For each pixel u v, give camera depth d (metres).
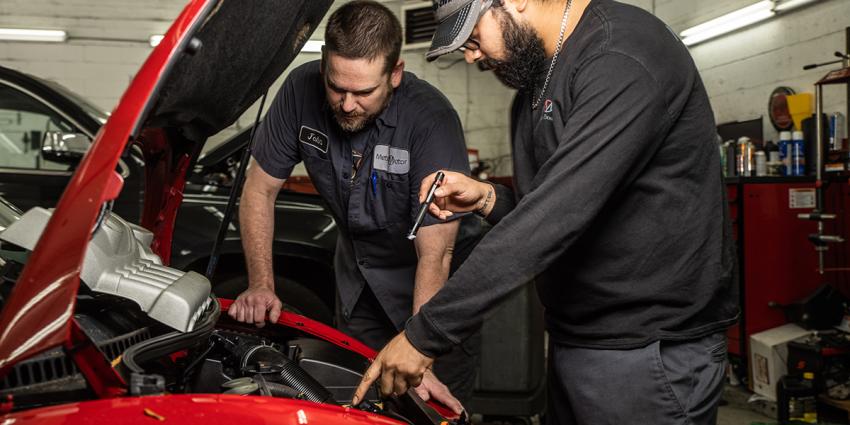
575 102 1.09
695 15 5.96
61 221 0.79
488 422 2.98
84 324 1.04
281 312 1.58
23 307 0.77
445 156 1.70
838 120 4.27
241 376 1.24
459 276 1.02
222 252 2.91
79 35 7.77
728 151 4.77
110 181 0.80
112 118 0.82
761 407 3.50
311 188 5.93
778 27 5.10
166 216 1.42
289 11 1.21
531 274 1.02
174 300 0.99
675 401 1.18
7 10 7.64
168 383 1.18
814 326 3.68
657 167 1.14
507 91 9.06
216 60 1.11
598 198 1.02
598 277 1.20
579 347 1.26
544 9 1.16
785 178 3.94
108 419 0.72
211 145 7.13
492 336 2.74
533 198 1.02
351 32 1.44
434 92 1.78
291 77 1.80
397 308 1.90
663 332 1.18
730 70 5.64
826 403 3.41
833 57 4.64
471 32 1.15
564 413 1.35
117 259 1.02
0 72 2.91
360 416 0.89
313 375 1.39
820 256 3.69
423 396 1.34
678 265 1.17
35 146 2.93
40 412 0.72
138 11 7.83
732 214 3.99
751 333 3.91
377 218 1.78
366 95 1.51
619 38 1.08
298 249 3.00
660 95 1.05
